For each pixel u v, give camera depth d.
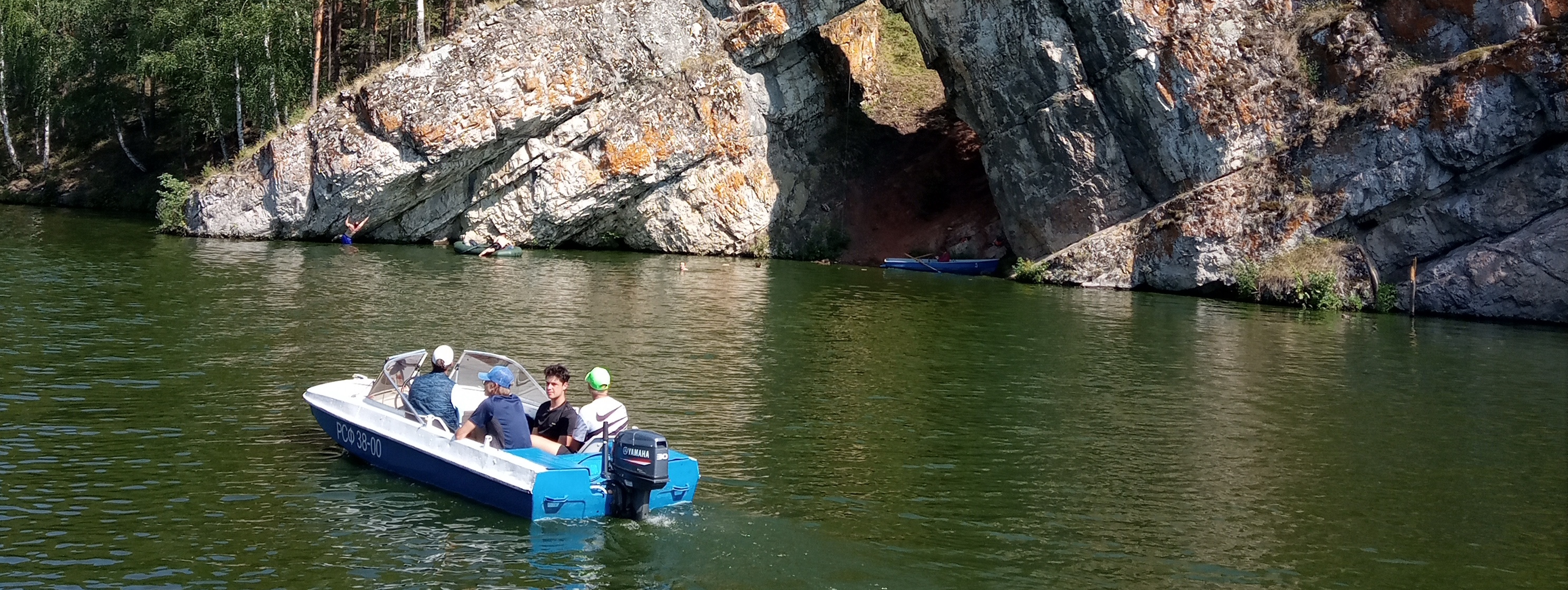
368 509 12.23
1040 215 40.47
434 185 43.00
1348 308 34.03
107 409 15.77
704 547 11.49
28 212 49.94
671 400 17.89
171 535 11.28
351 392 14.95
